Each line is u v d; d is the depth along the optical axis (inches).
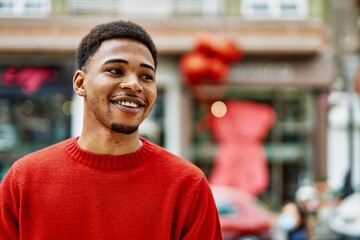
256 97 530.0
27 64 517.7
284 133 531.5
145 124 523.8
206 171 527.2
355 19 580.1
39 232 86.4
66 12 517.7
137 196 87.7
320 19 517.7
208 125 525.0
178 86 522.0
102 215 86.4
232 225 375.6
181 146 521.7
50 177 88.0
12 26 508.1
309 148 532.4
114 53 87.1
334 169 599.5
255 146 527.8
